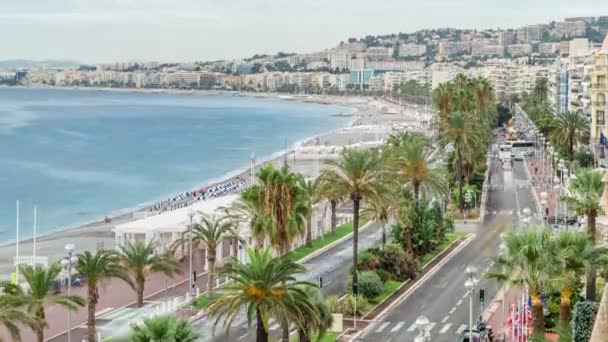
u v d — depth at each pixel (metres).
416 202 127.25
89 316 82.56
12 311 66.38
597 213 101.19
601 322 29.47
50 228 177.00
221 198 155.50
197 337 61.75
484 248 133.38
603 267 80.56
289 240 103.62
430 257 127.69
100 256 84.19
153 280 115.50
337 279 113.62
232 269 69.56
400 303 102.56
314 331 76.50
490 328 86.56
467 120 166.12
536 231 74.75
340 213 173.12
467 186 174.38
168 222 129.62
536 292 72.06
